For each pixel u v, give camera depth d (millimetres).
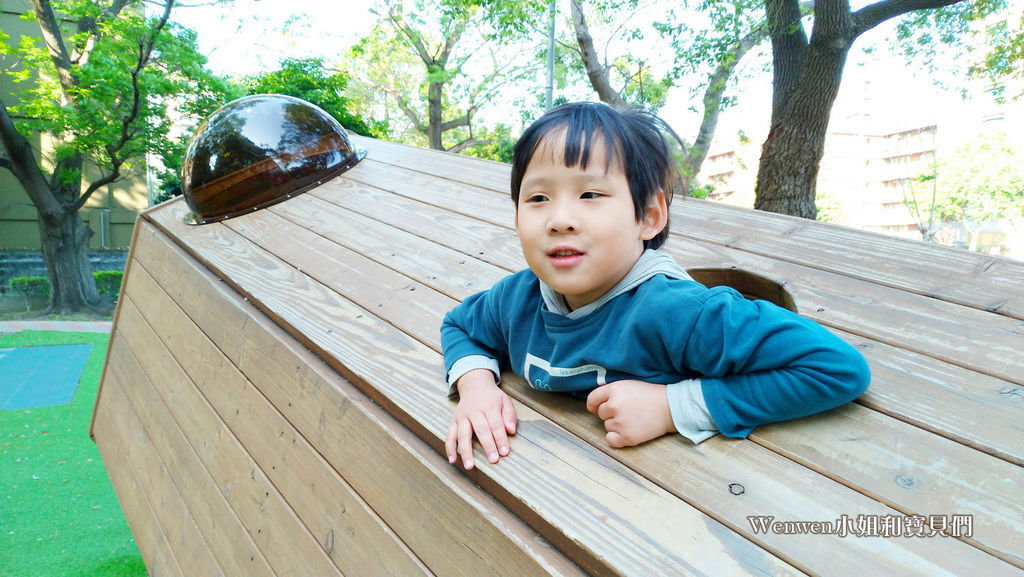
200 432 2275
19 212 17922
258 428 1919
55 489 5180
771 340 1061
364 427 1461
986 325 1491
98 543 4305
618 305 1171
